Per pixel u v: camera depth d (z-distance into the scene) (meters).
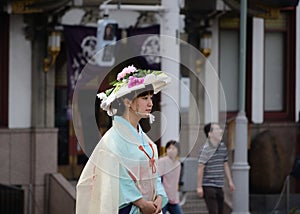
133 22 22.36
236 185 19.34
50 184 23.28
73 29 22.86
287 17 25.77
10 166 23.36
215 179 18.39
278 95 25.86
